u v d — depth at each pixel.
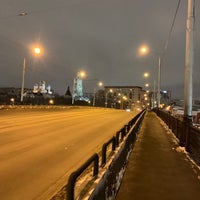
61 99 135.62
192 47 15.88
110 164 6.83
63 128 23.67
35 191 7.36
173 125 22.94
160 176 9.27
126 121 36.50
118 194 7.42
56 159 11.32
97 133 21.28
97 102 182.12
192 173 9.80
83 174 7.64
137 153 13.39
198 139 11.51
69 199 3.95
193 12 15.81
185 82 15.84
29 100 96.50
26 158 11.26
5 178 8.41
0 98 86.38
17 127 22.30
